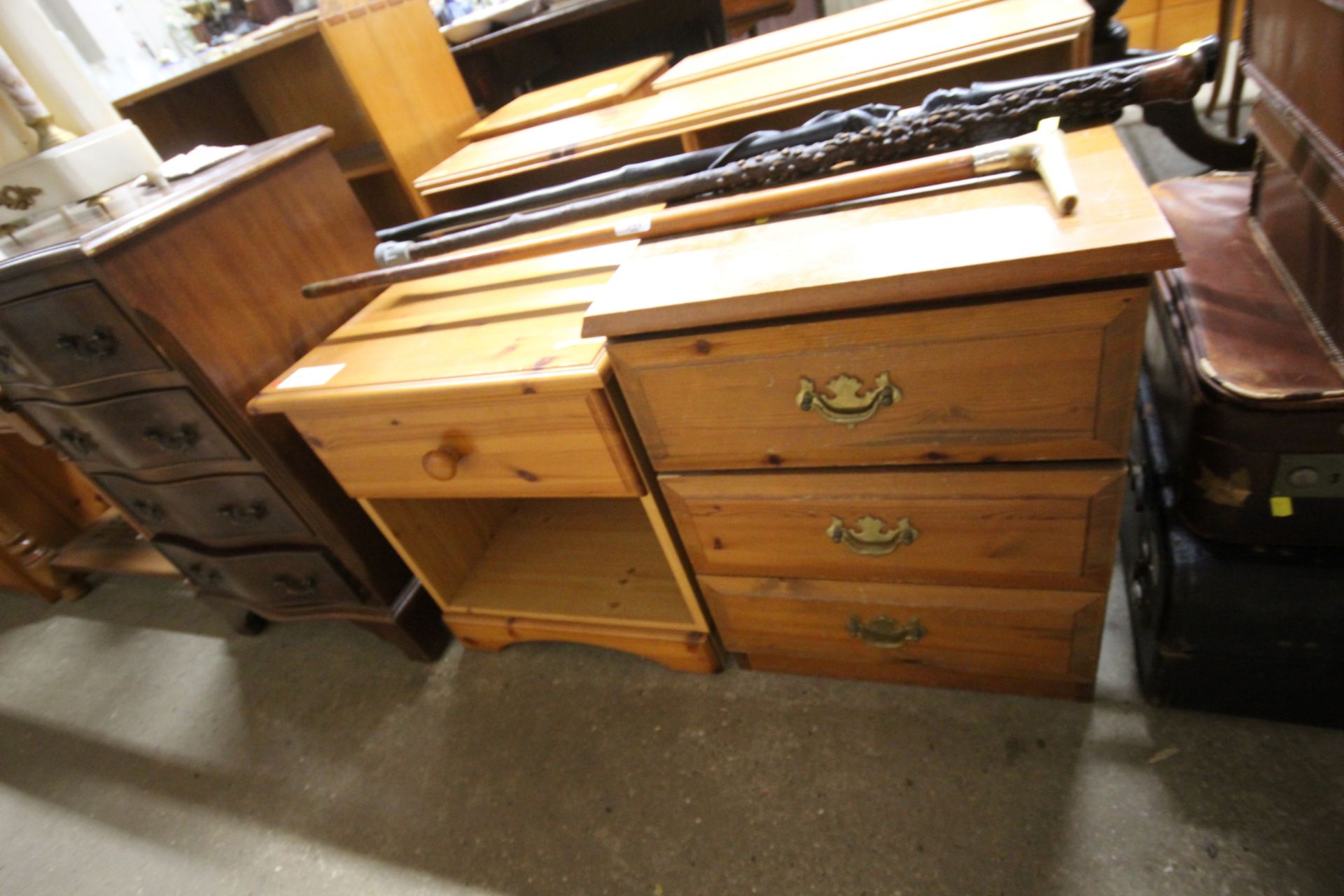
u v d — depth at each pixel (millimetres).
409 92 1436
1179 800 868
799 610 1010
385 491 1065
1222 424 718
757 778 1027
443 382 864
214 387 1009
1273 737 896
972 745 988
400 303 1146
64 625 1775
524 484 969
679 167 967
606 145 1165
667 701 1174
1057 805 899
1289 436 693
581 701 1217
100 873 1175
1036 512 772
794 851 936
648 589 1213
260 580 1339
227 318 1023
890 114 875
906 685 1089
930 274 618
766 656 1140
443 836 1077
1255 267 868
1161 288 911
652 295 738
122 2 1680
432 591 1277
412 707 1296
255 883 1091
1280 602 772
